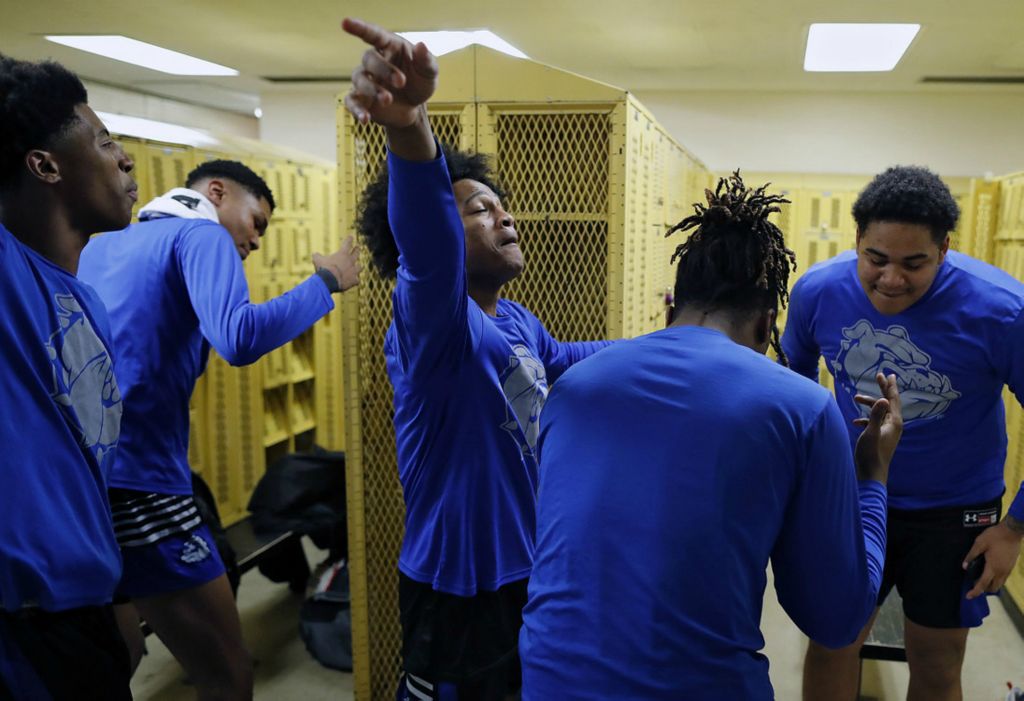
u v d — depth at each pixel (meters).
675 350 1.01
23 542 0.96
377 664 2.20
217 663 1.75
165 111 6.96
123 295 1.64
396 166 1.00
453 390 1.26
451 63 1.90
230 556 2.40
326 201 4.11
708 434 0.93
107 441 1.19
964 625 1.71
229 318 1.54
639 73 5.41
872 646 2.24
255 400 3.45
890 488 1.76
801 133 5.94
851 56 4.72
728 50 4.64
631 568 0.92
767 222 1.04
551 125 1.91
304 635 2.68
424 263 1.06
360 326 2.04
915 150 5.83
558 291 1.97
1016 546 1.56
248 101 7.10
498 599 1.34
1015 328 1.54
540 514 1.05
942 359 1.63
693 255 1.06
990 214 3.50
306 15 4.10
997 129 5.70
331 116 6.55
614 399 1.00
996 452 1.71
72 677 1.03
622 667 0.90
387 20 4.14
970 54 4.53
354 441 2.07
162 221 1.71
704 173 4.57
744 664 0.91
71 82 1.12
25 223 1.10
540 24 4.16
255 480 3.45
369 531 2.15
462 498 1.30
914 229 1.50
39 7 4.02
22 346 1.00
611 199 1.88
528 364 1.37
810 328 1.88
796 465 0.92
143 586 1.64
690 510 0.91
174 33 4.54
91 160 1.12
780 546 0.97
